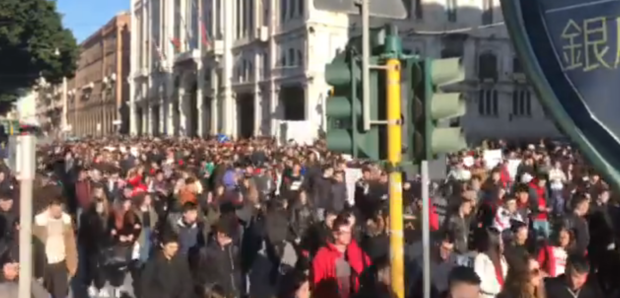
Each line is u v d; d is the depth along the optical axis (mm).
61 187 14406
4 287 7539
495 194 14703
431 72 6473
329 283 8367
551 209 15570
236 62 63562
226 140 51250
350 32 51781
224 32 64875
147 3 89250
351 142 6762
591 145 5555
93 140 60844
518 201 13852
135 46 94000
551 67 5789
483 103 55438
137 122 93188
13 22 52312
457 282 6082
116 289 12859
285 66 54188
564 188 17281
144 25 90500
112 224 12875
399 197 6707
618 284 7680
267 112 57500
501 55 56312
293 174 19719
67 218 10891
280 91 55062
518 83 56625
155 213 13961
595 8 5605
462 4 55094
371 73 6777
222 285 9289
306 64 50688
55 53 55281
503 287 8000
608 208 11391
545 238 10859
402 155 6641
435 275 8734
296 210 12906
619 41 5496
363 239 9812
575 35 5684
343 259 8508
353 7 7340
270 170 20828
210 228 11367
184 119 76250
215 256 9703
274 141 43312
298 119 53469
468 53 55031
